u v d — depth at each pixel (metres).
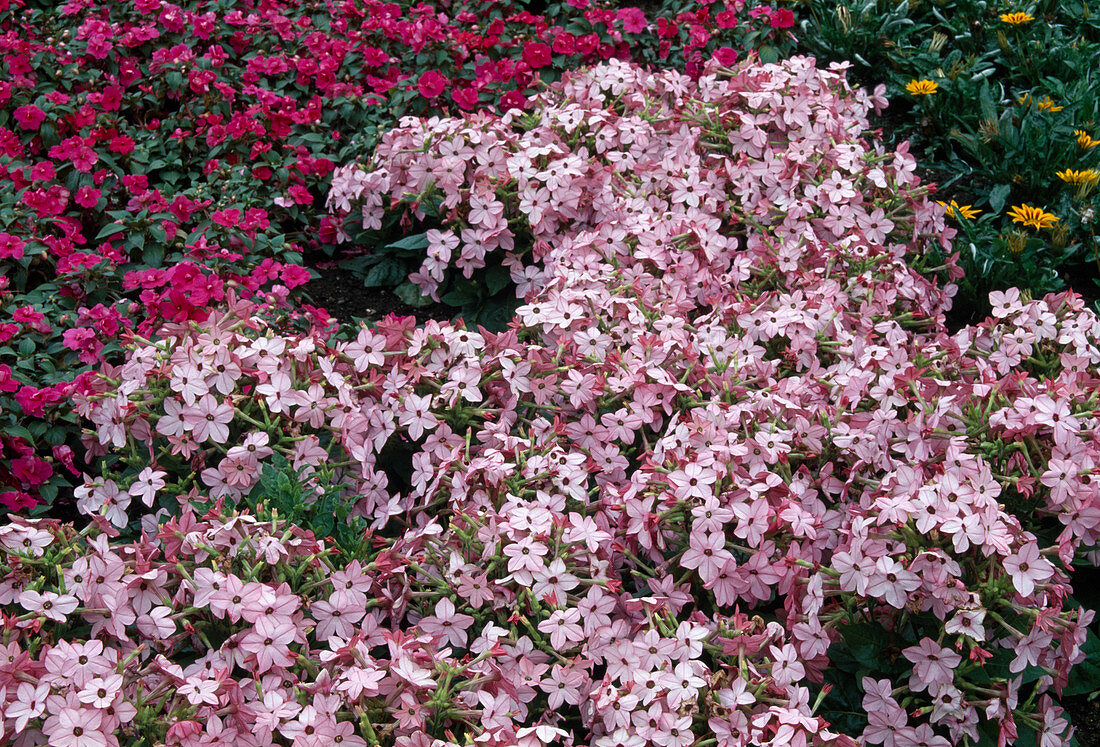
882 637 2.89
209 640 2.77
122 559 2.78
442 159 4.60
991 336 3.92
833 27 6.81
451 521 3.05
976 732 2.84
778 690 2.66
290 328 4.54
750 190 4.71
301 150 5.49
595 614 2.85
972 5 6.78
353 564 2.85
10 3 6.20
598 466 3.24
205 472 3.16
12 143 5.16
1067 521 3.02
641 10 7.08
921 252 4.93
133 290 4.62
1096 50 6.37
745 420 3.37
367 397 3.57
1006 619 2.78
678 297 4.07
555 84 5.54
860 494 3.31
